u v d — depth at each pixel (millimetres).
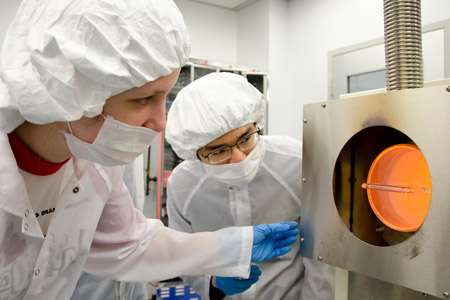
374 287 664
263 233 826
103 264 839
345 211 644
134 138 545
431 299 606
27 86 436
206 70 2312
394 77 594
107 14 430
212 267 802
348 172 651
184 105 954
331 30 2371
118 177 831
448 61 1730
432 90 485
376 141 655
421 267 506
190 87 973
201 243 824
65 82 430
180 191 1211
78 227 719
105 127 509
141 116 520
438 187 483
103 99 467
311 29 2527
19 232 604
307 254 682
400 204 641
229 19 2973
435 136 483
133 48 443
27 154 590
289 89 2736
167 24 464
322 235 652
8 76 439
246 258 791
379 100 550
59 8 433
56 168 645
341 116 608
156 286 1947
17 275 626
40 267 640
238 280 948
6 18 2141
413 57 579
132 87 467
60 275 763
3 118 477
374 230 648
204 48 2852
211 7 2879
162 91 511
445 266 479
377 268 564
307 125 671
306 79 2578
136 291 1297
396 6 582
